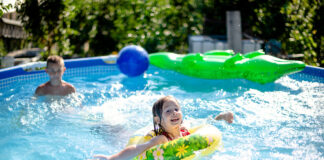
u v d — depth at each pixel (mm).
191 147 2510
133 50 5504
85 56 8102
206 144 2559
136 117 3588
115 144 2936
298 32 7711
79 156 2701
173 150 2477
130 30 8250
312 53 7633
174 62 6035
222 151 2686
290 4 7812
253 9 8594
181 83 5164
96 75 5754
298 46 7918
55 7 7305
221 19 9328
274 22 8141
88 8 7879
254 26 8531
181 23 8742
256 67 4965
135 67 5398
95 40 8148
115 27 8180
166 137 2773
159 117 2744
